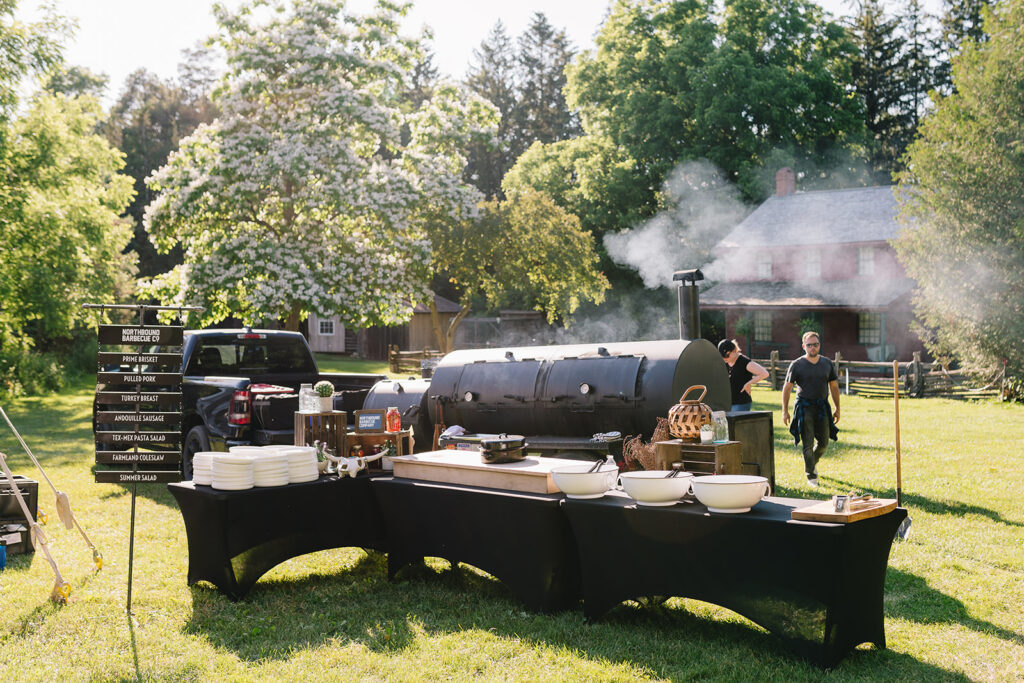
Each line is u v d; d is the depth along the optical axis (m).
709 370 7.72
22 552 7.07
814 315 33.56
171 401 5.98
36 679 4.43
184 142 21.25
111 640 5.04
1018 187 20.61
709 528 4.62
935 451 12.18
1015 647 4.67
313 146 20.70
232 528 5.77
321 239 21.14
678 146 41.06
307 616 5.46
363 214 21.86
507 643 4.86
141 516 8.55
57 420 18.42
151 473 5.83
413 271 22.22
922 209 22.16
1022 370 21.14
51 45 23.72
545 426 7.89
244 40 21.42
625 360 7.55
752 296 34.62
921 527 7.51
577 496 5.26
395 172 22.44
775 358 26.53
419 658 4.66
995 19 21.81
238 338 11.10
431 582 6.21
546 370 8.04
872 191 35.66
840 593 4.30
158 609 5.64
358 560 6.89
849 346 32.84
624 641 4.86
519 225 24.95
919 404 21.09
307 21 21.78
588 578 5.21
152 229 20.81
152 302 32.91
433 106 25.17
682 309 11.10
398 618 5.40
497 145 25.30
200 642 5.01
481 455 5.96
